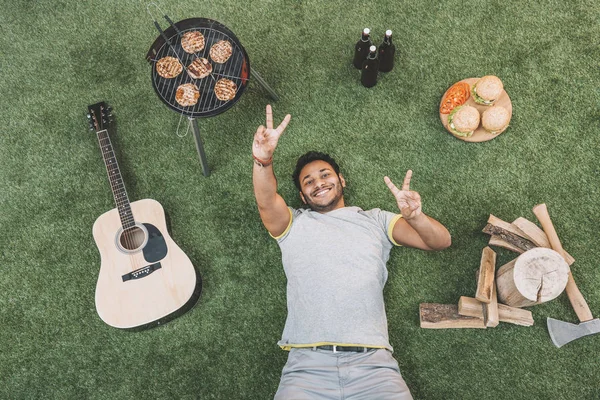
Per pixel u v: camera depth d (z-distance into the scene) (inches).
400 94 92.7
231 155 92.9
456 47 93.8
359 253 74.5
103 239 83.0
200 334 86.8
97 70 96.7
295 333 74.0
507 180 88.9
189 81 78.2
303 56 95.3
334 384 70.8
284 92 94.3
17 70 97.3
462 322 82.0
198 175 92.3
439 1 95.4
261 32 96.7
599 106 90.1
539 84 91.5
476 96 86.0
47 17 98.6
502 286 80.0
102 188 92.7
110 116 91.4
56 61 97.3
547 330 83.0
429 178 89.8
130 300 80.7
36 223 91.7
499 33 93.8
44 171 93.6
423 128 91.4
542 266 73.7
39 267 90.1
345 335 71.4
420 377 83.4
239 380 85.0
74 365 86.7
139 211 84.3
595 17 93.0
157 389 85.5
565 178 88.2
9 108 96.0
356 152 91.5
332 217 78.6
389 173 90.5
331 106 93.4
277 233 78.0
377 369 71.2
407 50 94.2
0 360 87.4
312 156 84.4
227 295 87.9
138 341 86.9
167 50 80.0
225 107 76.3
